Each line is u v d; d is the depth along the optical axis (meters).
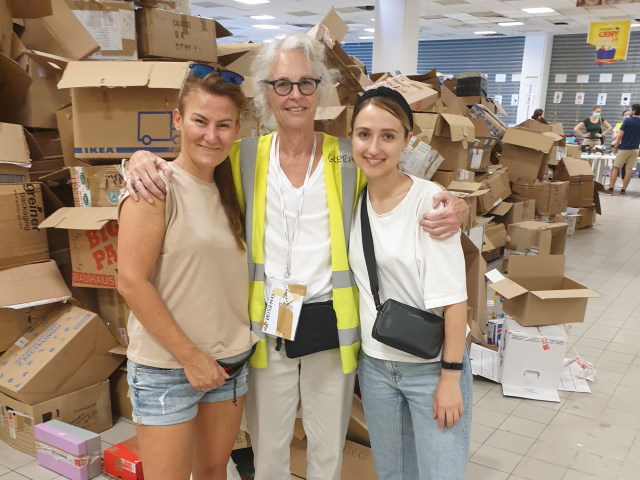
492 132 5.24
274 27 12.66
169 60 2.69
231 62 3.01
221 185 1.41
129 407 2.57
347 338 1.50
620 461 2.31
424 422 1.44
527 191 5.51
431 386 1.42
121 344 2.57
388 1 7.09
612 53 9.67
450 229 1.34
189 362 1.31
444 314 1.39
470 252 2.95
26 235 2.31
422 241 1.37
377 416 1.53
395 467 1.58
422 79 4.92
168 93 2.18
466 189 3.45
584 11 9.99
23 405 2.27
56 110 2.72
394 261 1.39
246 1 9.54
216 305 1.36
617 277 5.03
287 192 1.49
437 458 1.42
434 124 3.43
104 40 2.59
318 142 1.54
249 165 1.51
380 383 1.50
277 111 1.44
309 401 1.57
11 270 2.24
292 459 2.03
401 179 1.43
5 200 2.24
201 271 1.32
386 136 1.34
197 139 1.28
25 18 2.57
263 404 1.55
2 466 2.24
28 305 2.21
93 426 2.47
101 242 2.32
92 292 2.64
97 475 2.18
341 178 1.51
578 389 2.92
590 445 2.42
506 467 2.26
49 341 2.38
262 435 1.58
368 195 1.47
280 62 1.39
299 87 1.39
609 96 13.22
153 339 1.33
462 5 9.57
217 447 1.51
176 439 1.36
